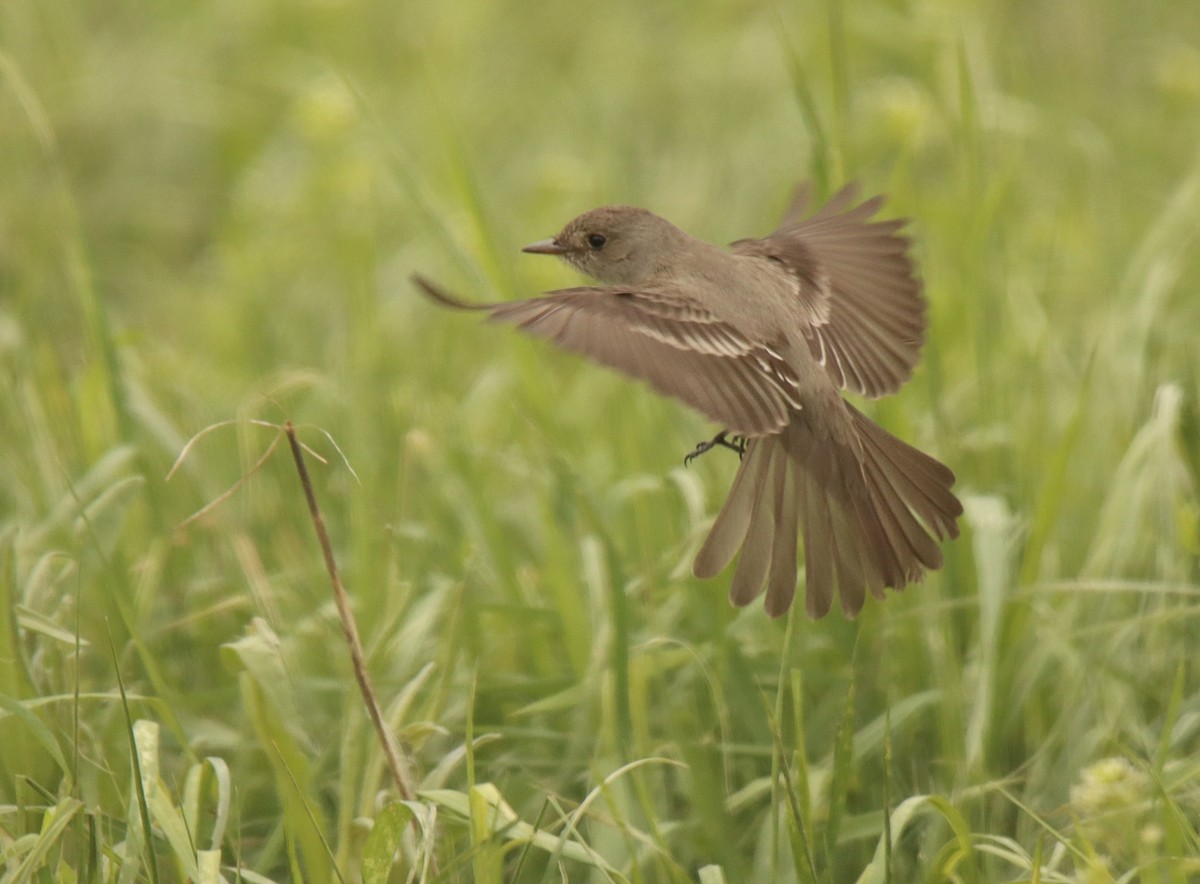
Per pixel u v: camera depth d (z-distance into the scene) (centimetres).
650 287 821
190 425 1329
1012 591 1070
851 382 894
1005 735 1002
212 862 798
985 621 981
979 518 1030
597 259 956
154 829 884
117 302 1759
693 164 1809
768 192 1761
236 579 1139
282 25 2058
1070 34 1928
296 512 1216
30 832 879
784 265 921
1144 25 2005
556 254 967
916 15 1720
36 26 1981
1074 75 1892
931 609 1008
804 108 1134
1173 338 1309
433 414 1329
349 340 1454
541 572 1162
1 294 1585
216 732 998
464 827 923
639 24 2112
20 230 1645
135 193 1877
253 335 1551
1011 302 1380
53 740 843
